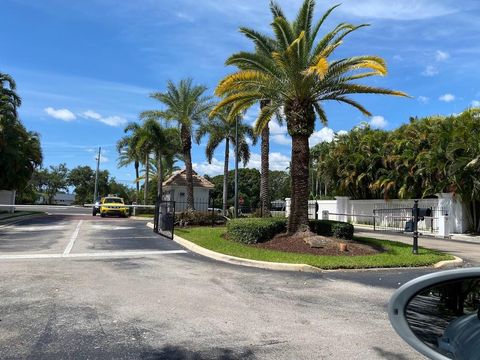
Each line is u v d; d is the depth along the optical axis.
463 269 2.82
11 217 29.11
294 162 15.50
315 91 15.20
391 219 27.95
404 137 28.83
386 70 14.04
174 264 11.45
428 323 2.77
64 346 5.38
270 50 15.55
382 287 9.25
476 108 23.66
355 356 5.27
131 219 33.06
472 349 2.63
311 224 16.42
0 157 32.16
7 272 9.81
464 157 21.83
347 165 31.66
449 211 23.92
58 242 15.77
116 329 6.07
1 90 32.09
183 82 28.95
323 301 7.95
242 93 15.93
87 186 98.75
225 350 5.41
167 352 5.28
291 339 5.86
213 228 20.83
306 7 14.99
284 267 11.21
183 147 28.83
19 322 6.26
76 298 7.63
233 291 8.55
